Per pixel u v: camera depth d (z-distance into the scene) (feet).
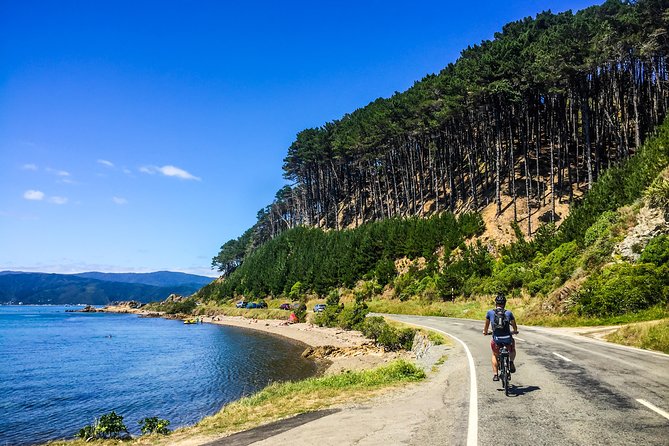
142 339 173.27
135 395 73.20
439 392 32.14
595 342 59.93
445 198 261.44
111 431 39.52
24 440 50.67
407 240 219.20
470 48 273.13
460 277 166.71
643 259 86.07
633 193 117.08
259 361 107.24
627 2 190.80
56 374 95.09
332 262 255.91
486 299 145.89
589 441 19.01
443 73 273.13
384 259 225.35
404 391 34.35
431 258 197.26
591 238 118.21
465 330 87.76
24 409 65.31
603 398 27.07
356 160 314.55
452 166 262.06
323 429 23.52
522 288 134.21
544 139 268.82
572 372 36.73
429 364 48.85
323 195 380.17
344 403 31.55
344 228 330.75
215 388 77.51
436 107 228.84
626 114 215.51
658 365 39.47
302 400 34.55
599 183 142.92
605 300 84.07
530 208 182.19
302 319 206.49
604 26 173.58
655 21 161.07
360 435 21.76
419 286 186.39
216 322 267.18
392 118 258.98
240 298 345.51
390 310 178.50
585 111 180.96
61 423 57.67
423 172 298.97
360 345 114.11
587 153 176.24
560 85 189.26
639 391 28.84
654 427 20.80
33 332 216.33
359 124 306.35
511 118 234.58
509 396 28.73
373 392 34.94
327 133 339.36
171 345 149.89
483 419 23.26
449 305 158.51
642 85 223.30
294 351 123.75
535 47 203.41
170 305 440.86
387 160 305.94
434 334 79.46
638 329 57.31
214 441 24.16
